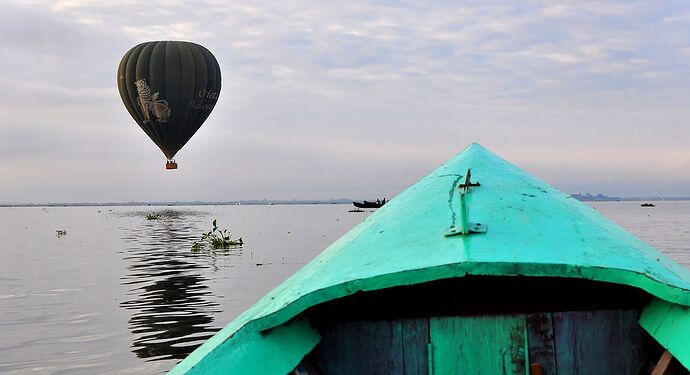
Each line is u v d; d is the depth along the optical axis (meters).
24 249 34.78
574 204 4.23
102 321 13.87
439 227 3.55
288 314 2.96
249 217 102.00
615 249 3.30
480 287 3.31
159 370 10.10
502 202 3.83
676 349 2.77
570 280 3.29
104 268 24.22
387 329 3.27
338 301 3.29
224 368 2.80
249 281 19.66
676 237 40.62
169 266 24.34
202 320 13.78
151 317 14.18
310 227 61.38
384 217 4.12
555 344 3.20
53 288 19.05
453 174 4.53
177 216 110.38
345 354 3.30
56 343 11.95
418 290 3.30
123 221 86.38
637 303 3.25
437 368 3.21
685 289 2.81
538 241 3.23
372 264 3.24
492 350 3.21
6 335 12.62
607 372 3.20
